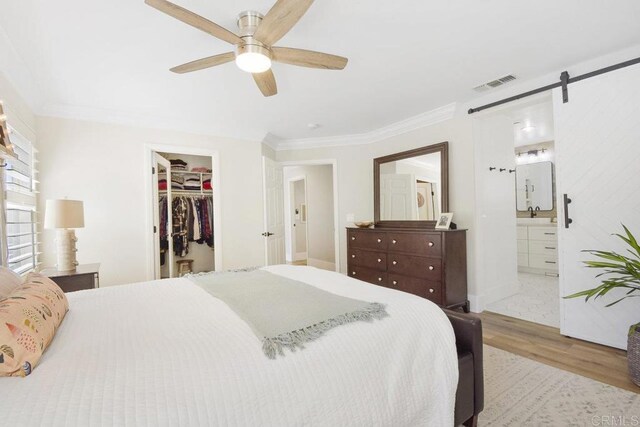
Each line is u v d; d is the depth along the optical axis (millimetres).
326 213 6234
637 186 2193
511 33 2049
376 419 1025
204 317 1242
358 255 4016
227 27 1906
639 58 2166
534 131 4621
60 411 690
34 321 922
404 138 4035
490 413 1600
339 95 3061
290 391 894
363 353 1081
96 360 878
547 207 5402
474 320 1454
